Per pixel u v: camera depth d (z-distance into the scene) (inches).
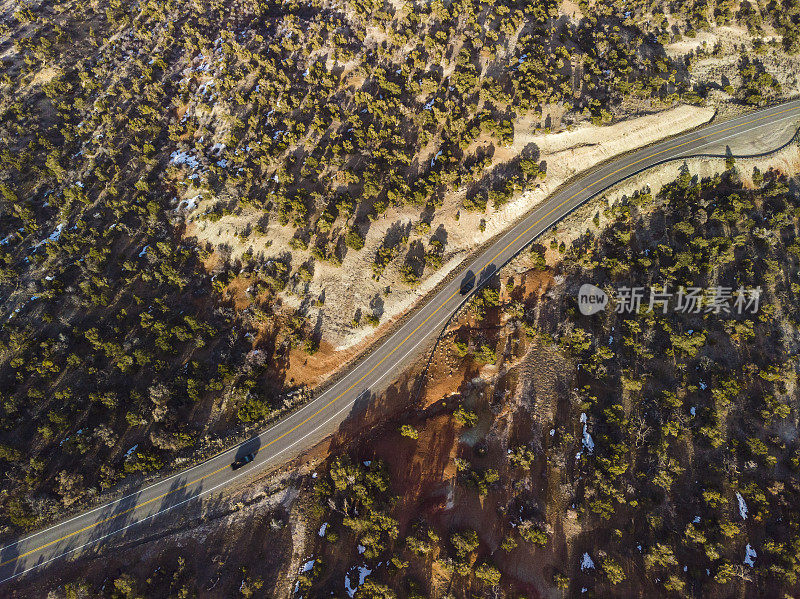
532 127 3944.4
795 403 3115.2
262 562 2711.6
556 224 3747.5
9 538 2765.7
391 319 3447.3
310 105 4183.1
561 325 3385.8
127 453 2965.1
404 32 4584.2
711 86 4352.9
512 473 2901.1
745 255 3627.0
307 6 5142.7
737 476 2856.8
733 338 3329.2
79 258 3592.5
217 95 4333.2
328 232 3602.4
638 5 4758.9
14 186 3895.2
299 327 3376.0
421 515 2768.2
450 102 4037.9
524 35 4458.7
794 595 2507.4
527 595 2534.5
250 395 3132.4
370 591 2475.4
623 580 2586.1
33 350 3184.1
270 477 2972.4
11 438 2935.5
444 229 3661.4
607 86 4217.5
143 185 3823.8
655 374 3221.0
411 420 3147.1
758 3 4717.0
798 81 4389.8
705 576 2593.5
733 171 3932.1
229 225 3673.7
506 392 3191.4
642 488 2847.0
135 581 2581.2
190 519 2851.9
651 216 3801.7
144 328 3341.5
